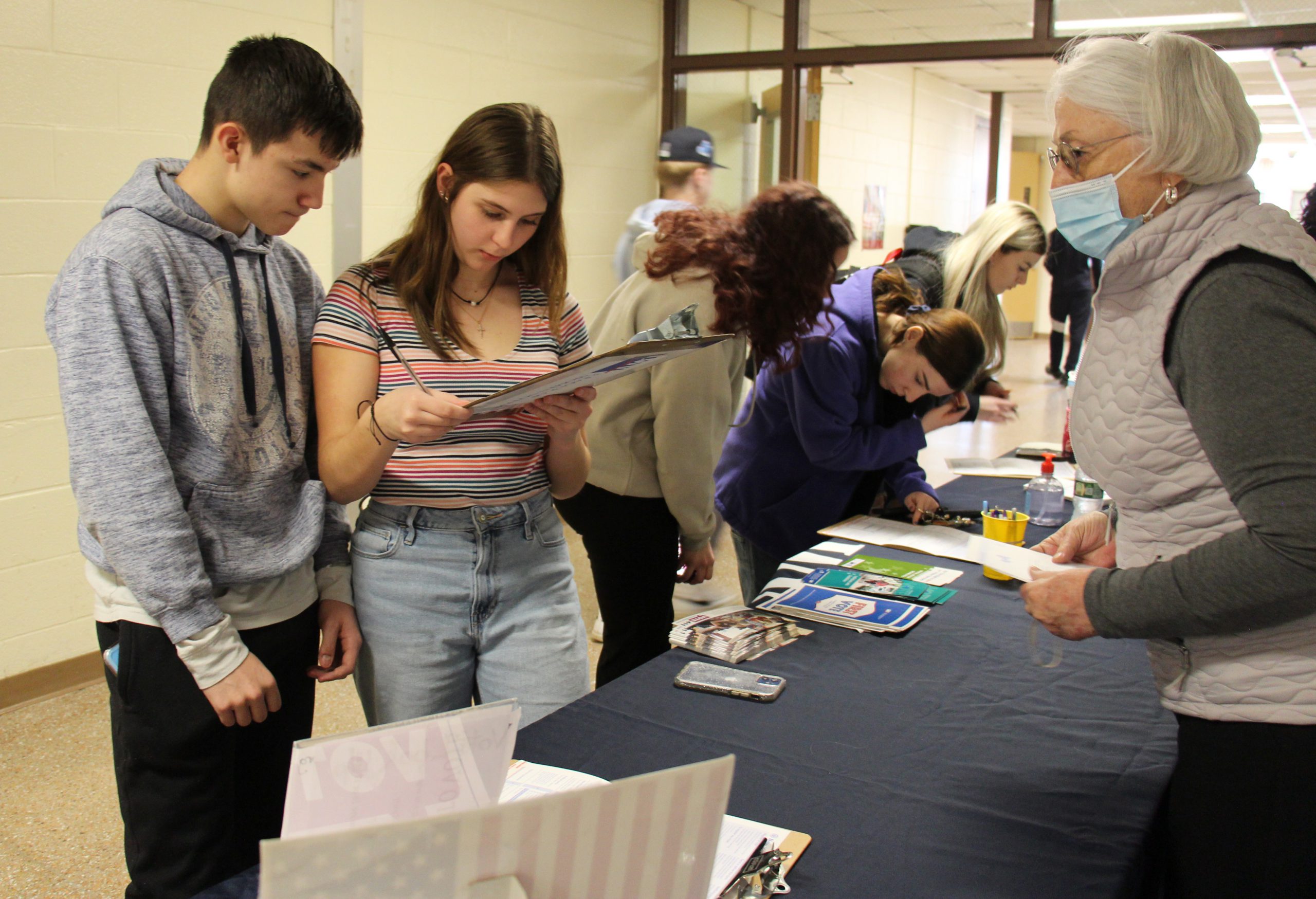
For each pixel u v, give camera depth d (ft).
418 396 4.12
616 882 2.34
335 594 4.84
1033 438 21.21
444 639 4.76
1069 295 27.14
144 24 9.12
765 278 5.97
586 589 12.11
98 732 8.49
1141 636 3.34
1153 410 3.32
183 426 4.14
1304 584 2.92
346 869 2.06
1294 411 2.90
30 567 8.85
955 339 6.84
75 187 8.76
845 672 4.81
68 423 3.83
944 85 28.99
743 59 16.28
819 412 6.92
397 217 12.12
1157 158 3.22
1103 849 3.39
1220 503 3.28
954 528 7.40
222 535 4.29
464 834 2.13
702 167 12.74
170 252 4.04
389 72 11.75
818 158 17.69
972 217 32.68
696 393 6.16
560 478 5.18
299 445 4.62
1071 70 3.43
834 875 3.21
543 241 4.93
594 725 4.20
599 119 15.39
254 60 3.94
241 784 4.63
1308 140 30.30
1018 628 5.42
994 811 3.62
